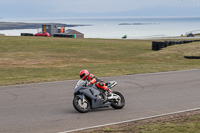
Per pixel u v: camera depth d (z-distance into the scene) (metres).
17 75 18.02
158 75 17.45
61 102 10.52
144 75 17.47
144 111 9.31
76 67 22.61
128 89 13.04
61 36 62.09
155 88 13.32
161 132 6.81
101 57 31.17
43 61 27.59
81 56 31.88
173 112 9.16
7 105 10.00
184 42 39.38
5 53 33.06
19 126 7.55
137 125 7.65
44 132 7.07
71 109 9.52
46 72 19.52
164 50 34.62
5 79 16.17
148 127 7.32
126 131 7.00
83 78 9.00
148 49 38.72
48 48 38.50
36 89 13.01
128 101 10.73
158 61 28.00
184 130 6.95
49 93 12.12
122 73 18.38
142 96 11.62
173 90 12.88
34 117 8.46
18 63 26.08
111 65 23.58
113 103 9.52
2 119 8.23
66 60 28.55
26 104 10.16
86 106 9.09
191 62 27.05
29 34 67.19
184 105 10.15
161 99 11.09
